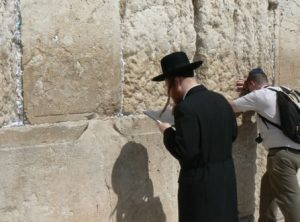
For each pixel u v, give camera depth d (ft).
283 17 18.89
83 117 13.65
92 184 13.73
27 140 12.63
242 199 17.93
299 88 19.80
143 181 14.79
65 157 13.23
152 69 15.03
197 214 12.69
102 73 13.91
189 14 15.89
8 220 12.39
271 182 16.81
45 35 12.84
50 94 13.03
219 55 16.55
